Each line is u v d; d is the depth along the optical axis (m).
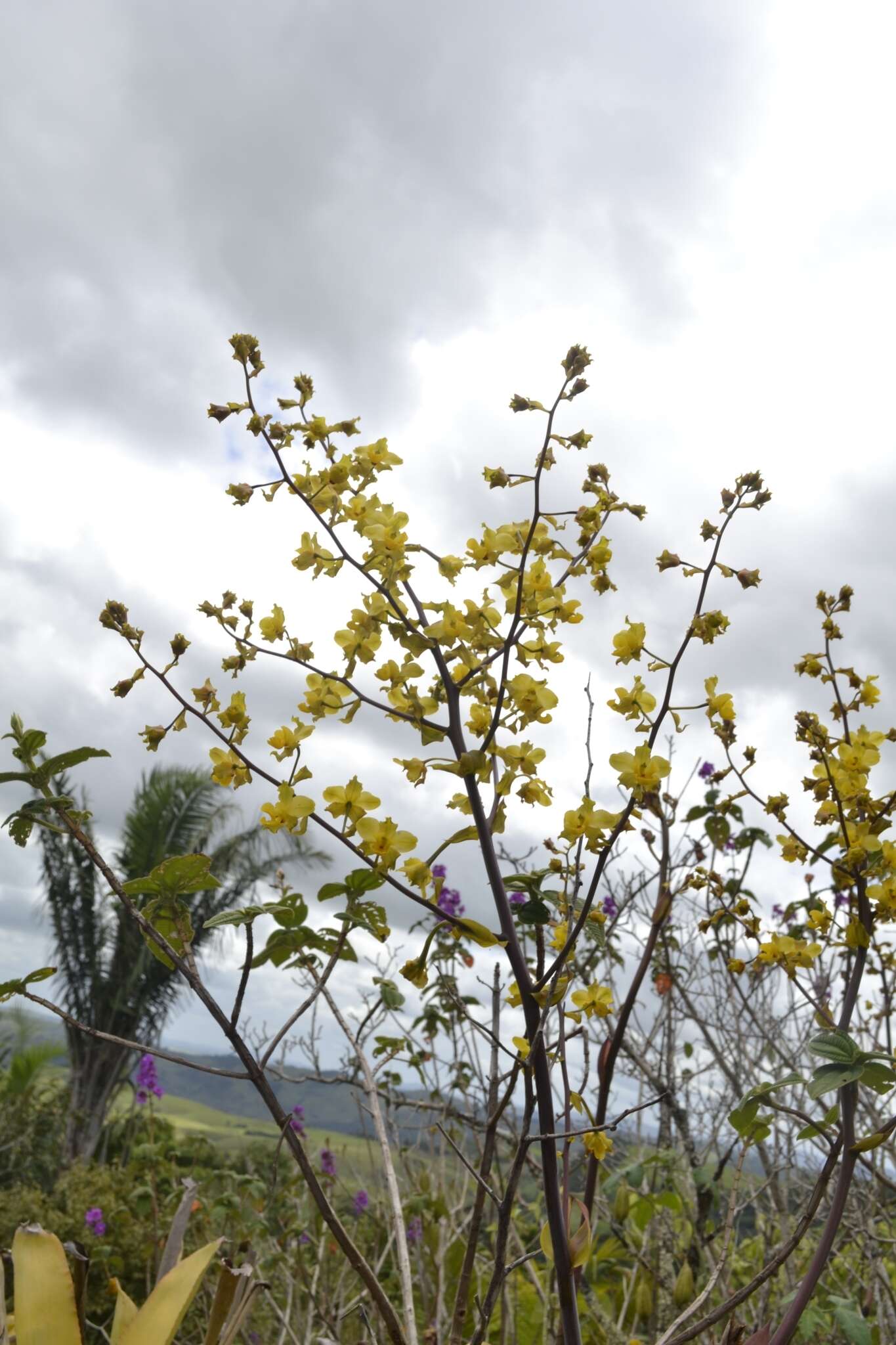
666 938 1.15
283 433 0.64
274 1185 1.31
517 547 0.64
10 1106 4.41
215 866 4.86
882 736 0.77
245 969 0.55
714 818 1.14
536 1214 1.20
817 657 0.85
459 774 0.56
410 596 0.63
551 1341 0.86
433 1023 1.20
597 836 0.57
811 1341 0.99
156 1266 1.79
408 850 0.58
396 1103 1.12
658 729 0.60
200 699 0.64
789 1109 0.61
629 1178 1.01
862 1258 1.06
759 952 0.81
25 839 0.57
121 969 4.79
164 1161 2.04
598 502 0.65
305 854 4.84
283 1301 1.24
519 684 0.60
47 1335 0.48
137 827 4.98
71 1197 2.72
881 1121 0.96
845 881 0.74
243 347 0.64
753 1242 1.25
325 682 0.62
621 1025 0.66
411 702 0.60
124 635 0.63
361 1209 1.39
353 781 0.60
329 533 0.63
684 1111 1.14
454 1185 1.21
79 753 0.59
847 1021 0.67
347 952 0.70
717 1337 0.85
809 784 0.76
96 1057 4.65
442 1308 0.93
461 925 0.55
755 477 0.65
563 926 0.63
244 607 0.65
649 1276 1.13
